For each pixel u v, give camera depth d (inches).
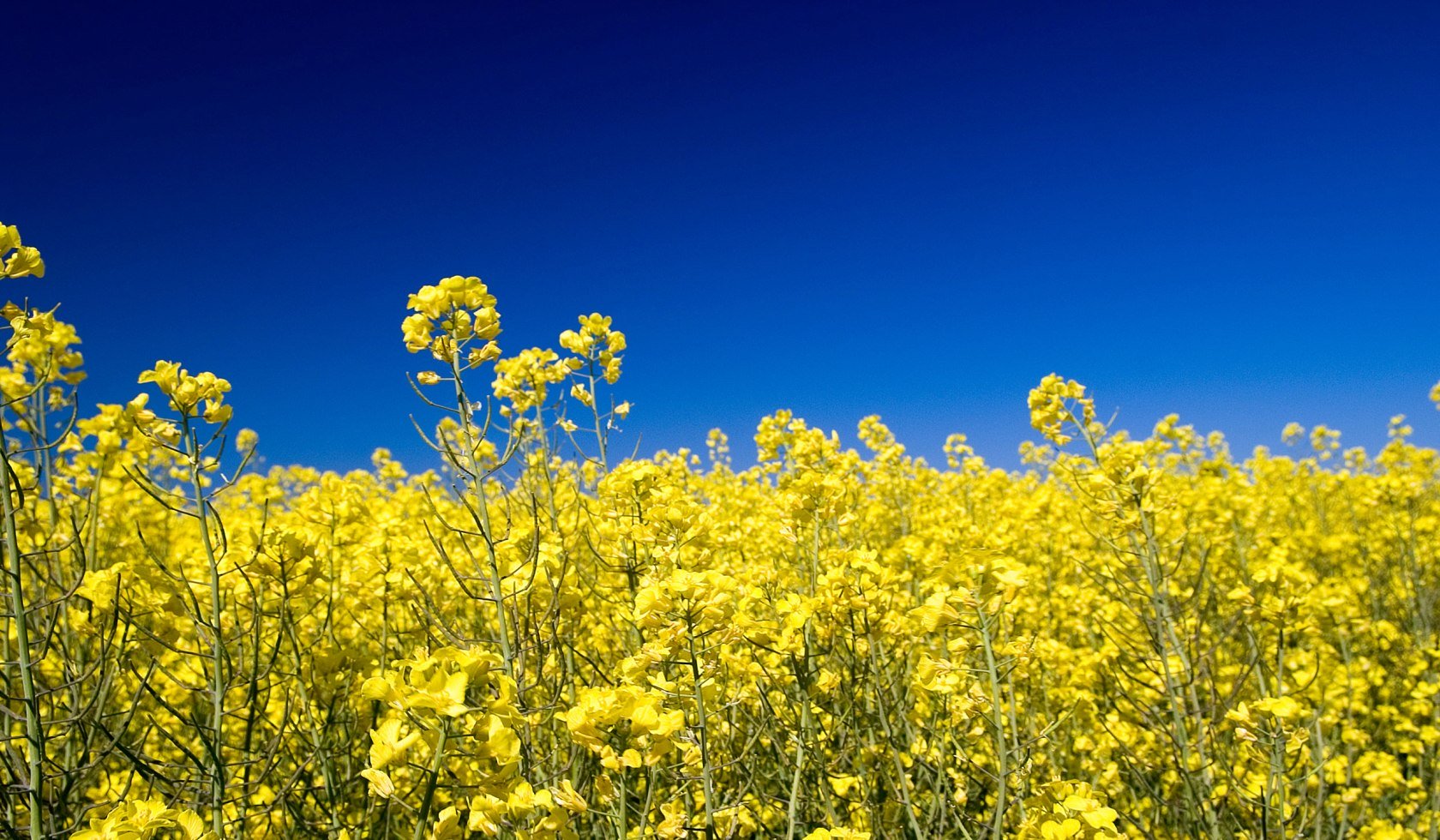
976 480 93.7
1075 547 61.4
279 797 27.4
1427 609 58.7
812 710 33.1
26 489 24.8
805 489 35.4
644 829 24.3
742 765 32.6
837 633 31.0
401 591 32.3
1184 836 36.9
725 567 37.0
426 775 27.9
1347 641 48.4
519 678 27.0
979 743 36.5
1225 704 34.8
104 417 38.8
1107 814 23.9
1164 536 46.5
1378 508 70.5
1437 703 46.2
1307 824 34.9
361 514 41.4
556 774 28.0
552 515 37.0
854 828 31.6
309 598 35.6
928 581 29.0
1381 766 42.9
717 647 26.3
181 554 40.2
